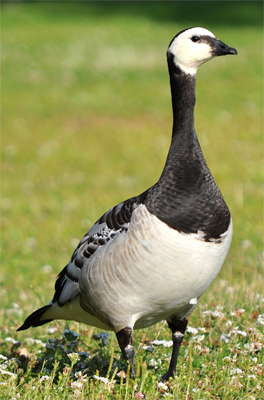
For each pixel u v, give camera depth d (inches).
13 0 3299.7
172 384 428.1
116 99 1888.5
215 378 447.8
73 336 494.0
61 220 1086.4
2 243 981.2
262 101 1828.2
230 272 776.9
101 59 2246.6
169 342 474.9
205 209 405.4
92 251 431.2
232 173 1315.2
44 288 752.3
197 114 1731.1
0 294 754.8
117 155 1475.1
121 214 423.8
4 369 459.5
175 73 443.2
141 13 2925.7
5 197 1218.6
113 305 420.8
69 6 3125.0
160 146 1529.3
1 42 2468.0
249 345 478.6
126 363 459.5
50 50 2359.7
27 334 593.3
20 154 1491.1
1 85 2023.9
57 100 1891.0
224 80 2000.5
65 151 1507.1
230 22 2716.5
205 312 533.0
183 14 2871.6
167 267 400.5
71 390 430.0
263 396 425.4
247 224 1016.2
